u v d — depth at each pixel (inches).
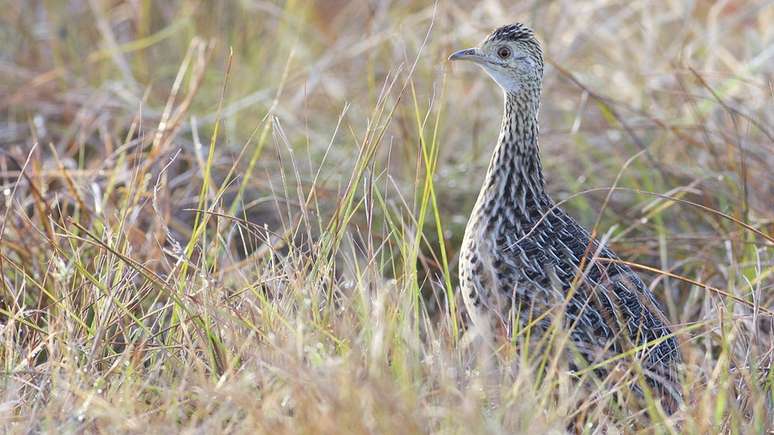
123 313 395.2
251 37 706.8
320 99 682.8
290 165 606.5
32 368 371.6
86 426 335.9
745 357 418.6
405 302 384.2
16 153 581.3
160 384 363.6
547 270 404.8
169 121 577.0
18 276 462.3
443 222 568.7
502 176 425.1
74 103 647.1
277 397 334.3
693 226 558.3
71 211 548.7
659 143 591.2
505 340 380.5
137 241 481.4
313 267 399.5
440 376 354.0
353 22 776.9
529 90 431.2
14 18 722.8
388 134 618.8
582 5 703.1
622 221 560.7
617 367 366.0
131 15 722.8
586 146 612.7
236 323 379.2
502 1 747.4
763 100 604.7
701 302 511.8
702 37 681.0
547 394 347.9
